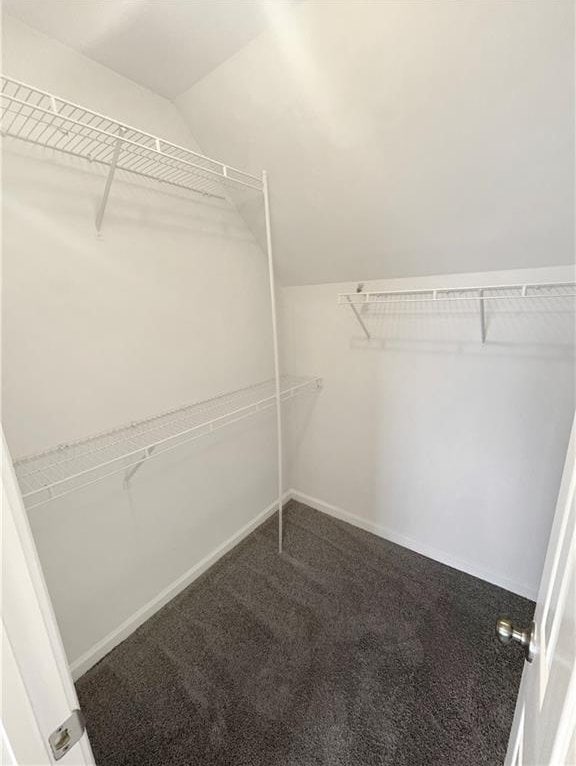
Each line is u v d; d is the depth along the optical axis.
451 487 1.87
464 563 1.91
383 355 1.94
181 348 1.66
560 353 1.45
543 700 0.47
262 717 1.27
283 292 2.20
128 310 1.43
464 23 0.90
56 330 1.22
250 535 2.22
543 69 0.92
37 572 0.42
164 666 1.46
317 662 1.45
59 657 0.45
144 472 1.58
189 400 1.74
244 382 2.03
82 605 1.43
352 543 2.14
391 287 1.82
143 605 1.67
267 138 1.41
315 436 2.35
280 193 1.62
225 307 1.85
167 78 1.30
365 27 0.98
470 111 1.07
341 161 1.37
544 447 1.57
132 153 1.24
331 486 2.38
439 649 1.49
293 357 2.31
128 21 1.05
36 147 1.12
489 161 1.17
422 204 1.39
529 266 1.44
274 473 2.39
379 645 1.52
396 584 1.84
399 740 1.19
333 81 1.14
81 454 1.33
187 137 1.54
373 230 1.60
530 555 1.70
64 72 1.15
